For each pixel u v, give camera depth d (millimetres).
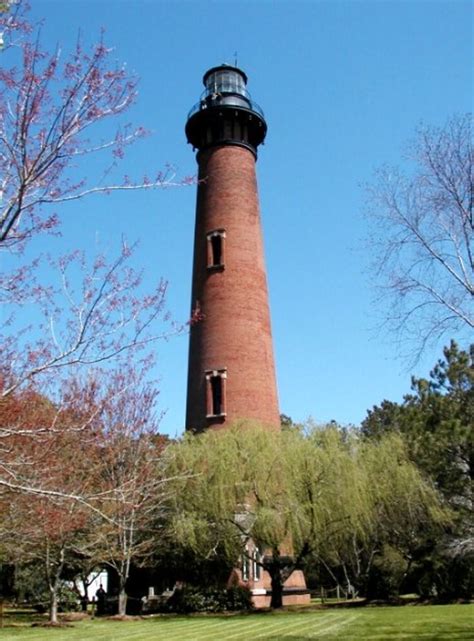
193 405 34469
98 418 15914
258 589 31312
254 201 38281
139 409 31172
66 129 8523
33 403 13688
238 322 34812
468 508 28812
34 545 24812
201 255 36969
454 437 27500
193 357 35312
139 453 23703
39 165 8508
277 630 18625
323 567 43469
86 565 28734
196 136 40031
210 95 38969
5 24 8078
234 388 33656
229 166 38156
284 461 27469
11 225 8422
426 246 16656
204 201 38031
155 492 25109
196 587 29688
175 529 26984
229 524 27609
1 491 12047
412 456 29516
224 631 18984
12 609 35562
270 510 26688
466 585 30422
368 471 28828
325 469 27469
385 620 20219
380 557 34906
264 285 36906
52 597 26031
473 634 16047
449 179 16469
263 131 40188
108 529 23797
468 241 16406
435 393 29875
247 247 36656
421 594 31938
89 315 9641
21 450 13414
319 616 23062
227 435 28812
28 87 8258
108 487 20688
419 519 29719
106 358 9836
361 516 27562
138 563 29188
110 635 19047
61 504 12391
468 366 30312
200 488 27281
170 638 17562
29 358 11344
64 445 15984
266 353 35250
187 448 28156
